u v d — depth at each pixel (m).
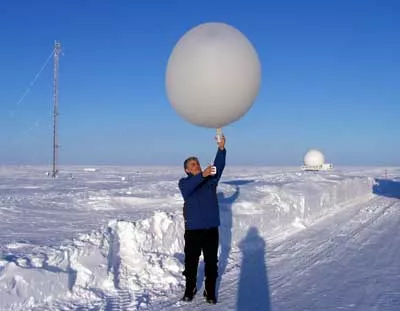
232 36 6.00
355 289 6.84
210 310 5.91
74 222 11.75
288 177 27.66
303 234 12.08
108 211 14.41
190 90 5.88
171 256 7.99
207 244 6.30
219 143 6.53
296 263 8.70
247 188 17.45
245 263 8.72
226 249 9.89
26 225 11.11
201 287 6.99
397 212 16.77
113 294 6.57
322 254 9.53
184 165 6.53
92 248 7.09
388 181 34.72
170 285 7.06
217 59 5.75
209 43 5.85
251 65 5.97
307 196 16.03
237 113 6.13
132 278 7.10
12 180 36.69
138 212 14.20
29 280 5.99
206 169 6.13
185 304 6.16
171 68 6.13
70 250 6.85
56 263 6.58
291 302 6.20
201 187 6.38
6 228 10.57
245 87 5.91
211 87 5.76
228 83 5.77
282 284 7.18
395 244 10.62
